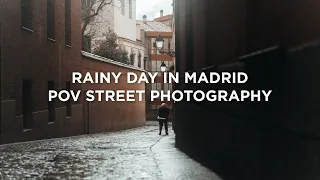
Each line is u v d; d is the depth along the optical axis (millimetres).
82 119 26312
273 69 5293
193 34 10828
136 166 9336
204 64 9469
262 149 5656
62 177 8070
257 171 5844
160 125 26453
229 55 7473
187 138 11648
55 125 21703
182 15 12219
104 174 8359
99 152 12570
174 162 9867
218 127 8102
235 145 6949
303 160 4340
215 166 8320
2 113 15570
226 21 7656
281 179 4957
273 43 5309
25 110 18625
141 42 60312
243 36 6617
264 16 5656
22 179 7883
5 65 15828
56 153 12273
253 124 6035
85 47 37594
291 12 4707
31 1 18578
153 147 14352
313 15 4125
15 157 11219
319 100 3990
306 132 4281
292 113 4648
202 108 9547
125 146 14984
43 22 20062
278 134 5078
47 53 20656
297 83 4523
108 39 42875
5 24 15820
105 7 49438
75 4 25484
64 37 23359
